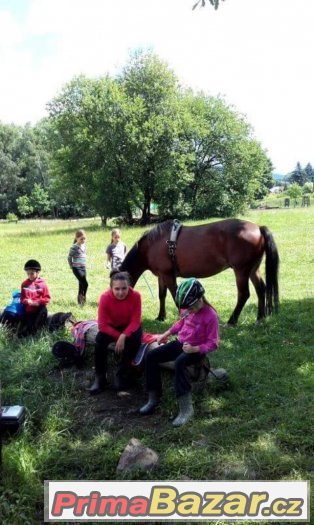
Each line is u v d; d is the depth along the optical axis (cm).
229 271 1165
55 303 834
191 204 3634
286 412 385
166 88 3322
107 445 356
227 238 602
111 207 3278
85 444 361
